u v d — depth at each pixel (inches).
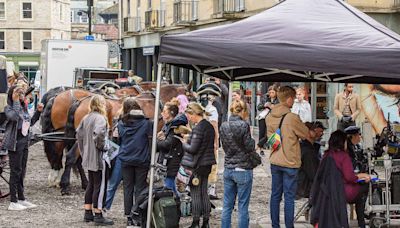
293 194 375.9
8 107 454.0
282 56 308.2
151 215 367.2
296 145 374.0
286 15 343.3
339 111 629.6
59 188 549.6
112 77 964.0
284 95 375.9
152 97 567.2
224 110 622.5
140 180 401.7
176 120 412.2
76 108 523.5
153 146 354.6
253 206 491.2
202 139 387.9
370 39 313.4
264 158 742.5
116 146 431.2
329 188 348.5
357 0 864.9
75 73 975.0
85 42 1114.7
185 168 393.1
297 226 411.8
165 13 1464.1
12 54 2628.0
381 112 693.9
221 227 379.9
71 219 439.2
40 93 1197.1
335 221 346.3
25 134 463.2
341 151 352.8
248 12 1057.5
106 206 434.0
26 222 430.0
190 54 320.8
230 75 430.9
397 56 299.0
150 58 1626.5
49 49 1095.6
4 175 584.1
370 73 300.2
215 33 325.1
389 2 869.2
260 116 572.4
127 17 1734.7
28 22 2640.3
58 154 547.2
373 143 410.6
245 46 312.8
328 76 398.6
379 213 406.9
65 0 2854.3
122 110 409.4
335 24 335.6
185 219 434.9
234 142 363.9
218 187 557.6
